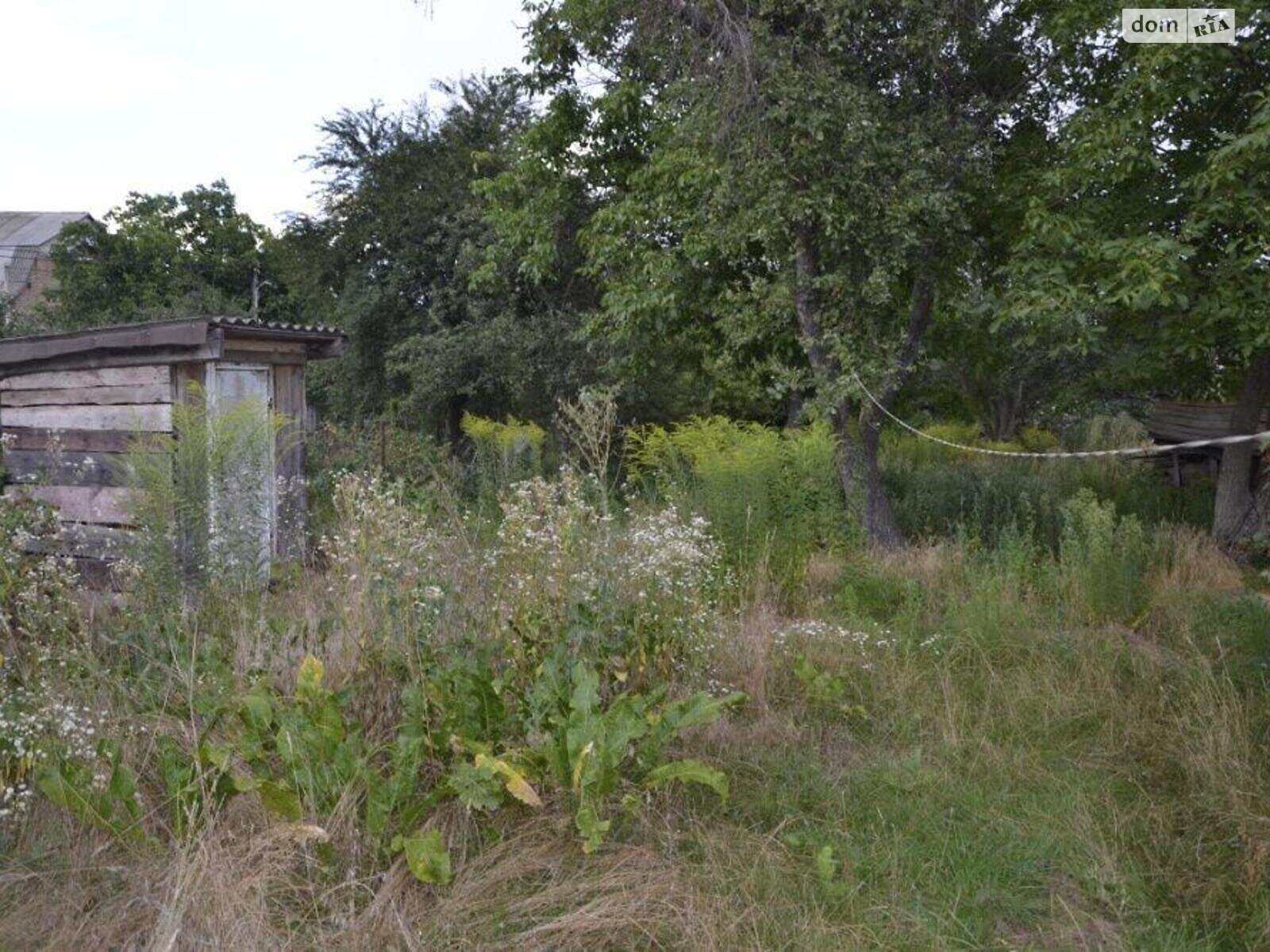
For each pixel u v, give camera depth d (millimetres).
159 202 33875
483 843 3520
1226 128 9164
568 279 19281
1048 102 10211
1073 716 5066
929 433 16781
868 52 9797
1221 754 4227
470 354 18875
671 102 10297
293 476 8078
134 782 3492
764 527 7164
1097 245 8609
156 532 5527
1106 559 7160
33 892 3219
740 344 10898
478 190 12797
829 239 9547
